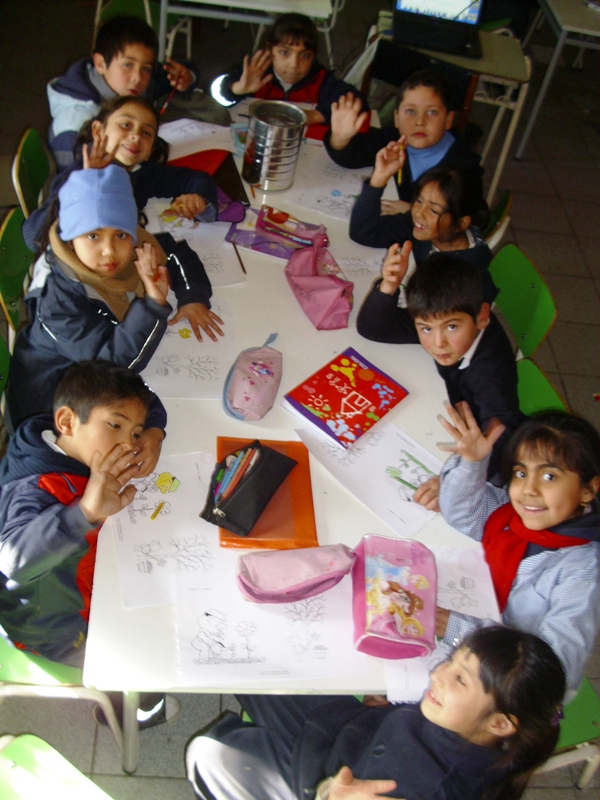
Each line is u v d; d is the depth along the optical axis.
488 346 1.77
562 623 1.29
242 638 1.18
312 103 2.71
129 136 1.87
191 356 1.62
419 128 2.39
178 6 2.92
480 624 1.25
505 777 1.15
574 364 3.01
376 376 1.67
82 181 1.46
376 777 1.18
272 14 2.97
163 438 1.44
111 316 1.61
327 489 1.42
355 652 1.20
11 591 1.34
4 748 1.17
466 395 1.75
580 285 3.38
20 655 1.36
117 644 1.14
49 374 1.63
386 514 1.41
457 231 2.04
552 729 1.14
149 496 1.34
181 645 1.15
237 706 1.89
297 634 1.20
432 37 3.04
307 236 2.00
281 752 1.40
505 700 1.08
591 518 1.36
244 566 1.23
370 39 3.12
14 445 1.42
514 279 2.05
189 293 1.72
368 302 1.74
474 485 1.40
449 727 1.13
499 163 3.43
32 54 3.91
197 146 2.23
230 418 1.51
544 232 3.64
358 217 2.04
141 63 2.27
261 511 1.33
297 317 1.79
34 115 3.51
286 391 1.60
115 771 1.74
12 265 1.76
